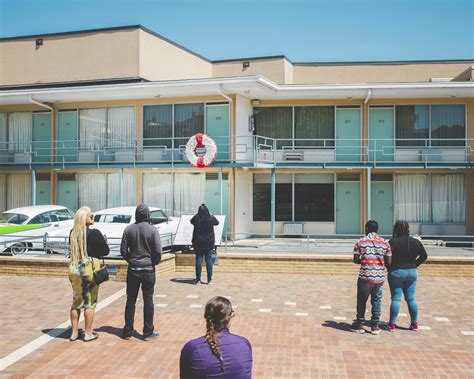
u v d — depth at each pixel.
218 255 14.85
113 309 10.44
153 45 25.25
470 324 9.45
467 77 23.03
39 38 25.75
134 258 8.36
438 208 21.33
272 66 29.31
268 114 22.00
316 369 7.08
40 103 22.61
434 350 7.93
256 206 21.94
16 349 7.90
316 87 20.44
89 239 8.32
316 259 14.45
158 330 8.97
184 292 12.14
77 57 25.16
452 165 20.23
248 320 9.66
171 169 21.30
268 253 15.25
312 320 9.69
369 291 8.80
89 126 22.70
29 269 14.08
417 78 28.83
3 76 26.14
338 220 21.61
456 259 14.09
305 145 21.84
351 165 20.61
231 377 3.96
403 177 21.47
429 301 11.27
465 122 21.28
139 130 21.94
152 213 17.08
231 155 19.84
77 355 7.64
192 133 21.20
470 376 6.83
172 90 20.41
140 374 6.91
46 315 9.95
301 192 21.77
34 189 22.20
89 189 22.55
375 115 21.64
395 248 8.88
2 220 16.88
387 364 7.29
